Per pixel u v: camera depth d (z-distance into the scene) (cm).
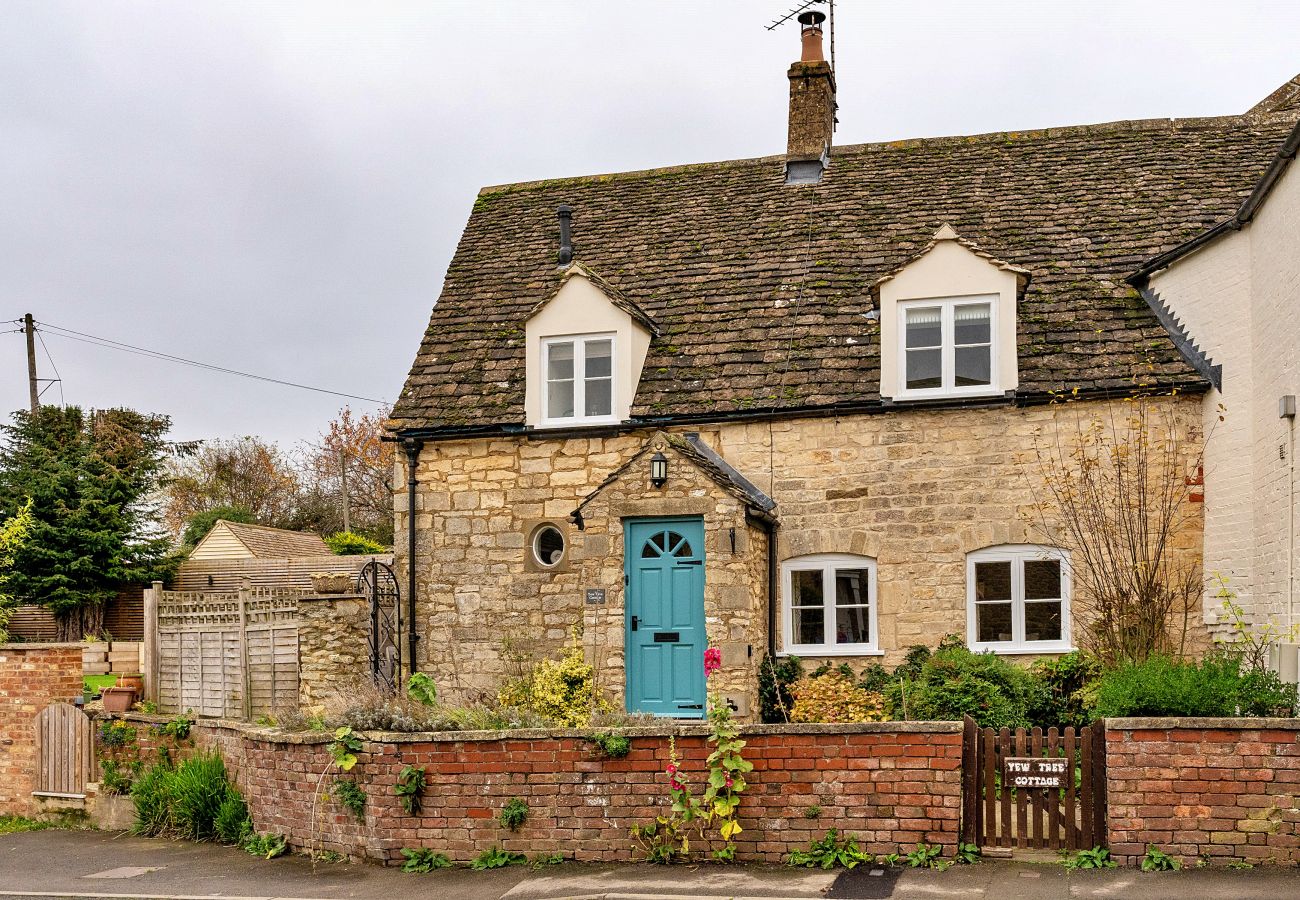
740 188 2005
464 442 1695
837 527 1559
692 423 1619
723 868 999
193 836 1329
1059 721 1346
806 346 1648
